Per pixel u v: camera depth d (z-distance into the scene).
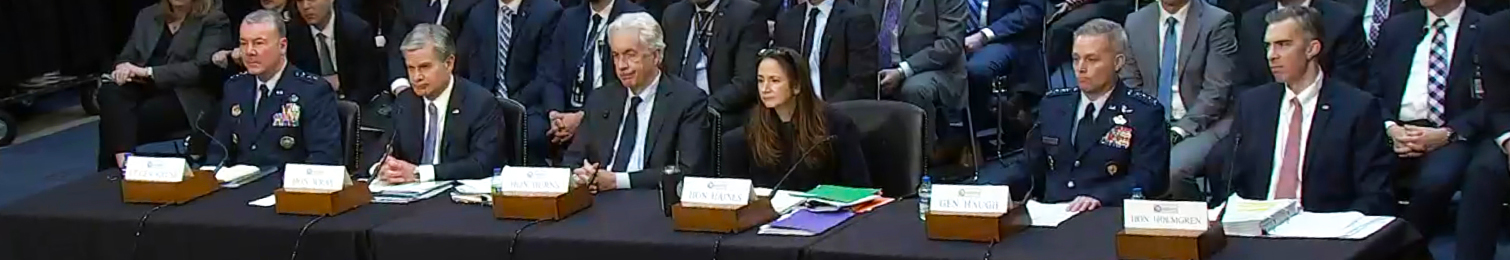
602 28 5.67
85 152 7.16
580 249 3.31
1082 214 3.38
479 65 5.93
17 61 7.43
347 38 5.96
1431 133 4.47
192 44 6.01
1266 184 4.14
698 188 3.40
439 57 4.42
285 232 3.55
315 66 5.97
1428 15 4.68
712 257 3.21
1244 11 5.75
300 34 5.95
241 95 4.68
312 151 4.57
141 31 6.18
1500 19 4.47
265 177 4.20
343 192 3.70
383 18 6.82
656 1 6.33
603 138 4.41
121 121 5.93
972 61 5.90
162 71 5.96
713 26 5.53
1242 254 2.97
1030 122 6.02
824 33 5.43
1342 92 4.07
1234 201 3.34
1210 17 5.10
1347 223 3.18
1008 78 6.02
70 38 7.68
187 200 3.88
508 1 5.93
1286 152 4.12
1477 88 4.52
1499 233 4.38
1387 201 4.05
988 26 6.07
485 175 4.32
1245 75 5.02
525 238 3.36
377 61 6.09
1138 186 3.84
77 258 3.76
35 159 7.03
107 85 6.00
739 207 3.32
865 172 4.08
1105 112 3.94
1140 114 3.89
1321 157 4.06
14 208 3.86
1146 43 5.20
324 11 5.94
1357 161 4.05
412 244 3.46
